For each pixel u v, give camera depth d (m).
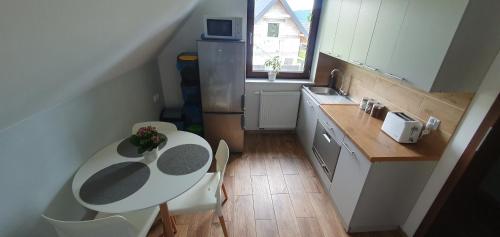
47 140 1.37
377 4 1.85
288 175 2.72
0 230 1.14
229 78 2.70
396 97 2.09
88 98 1.74
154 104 3.09
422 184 1.76
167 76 3.28
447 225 1.72
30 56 0.66
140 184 1.43
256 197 2.37
